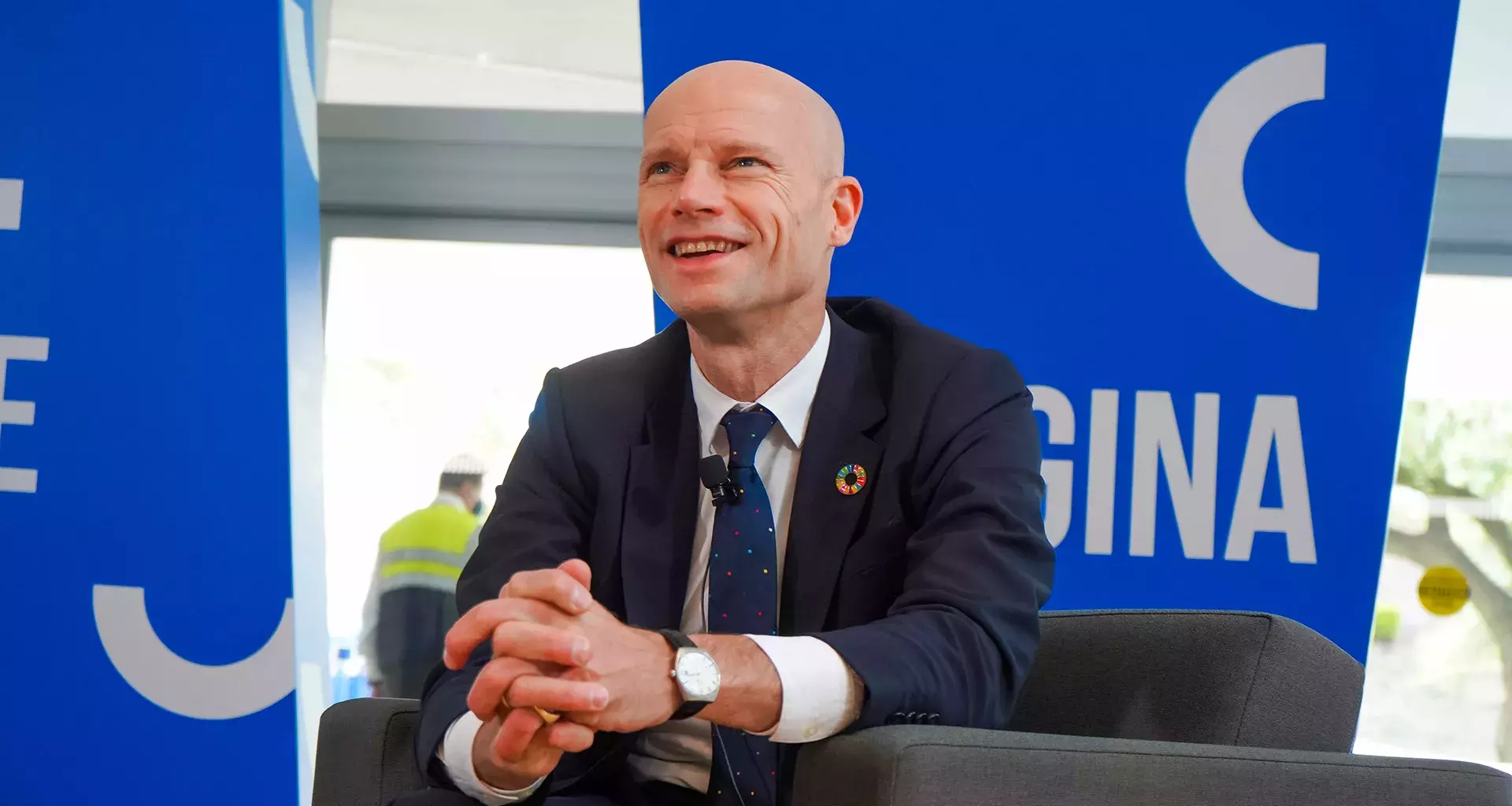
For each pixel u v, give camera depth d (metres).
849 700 1.09
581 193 3.37
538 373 3.43
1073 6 2.80
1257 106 2.77
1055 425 2.75
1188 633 1.38
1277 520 2.72
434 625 3.38
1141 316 2.76
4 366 2.88
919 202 2.79
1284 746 1.32
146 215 2.88
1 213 2.89
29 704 2.84
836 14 2.80
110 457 2.86
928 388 1.38
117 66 2.89
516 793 1.18
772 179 1.36
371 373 3.43
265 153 2.87
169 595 2.84
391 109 3.33
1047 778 0.99
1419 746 3.29
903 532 1.34
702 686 1.06
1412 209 2.74
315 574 2.99
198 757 2.83
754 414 1.39
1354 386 2.73
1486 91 3.23
